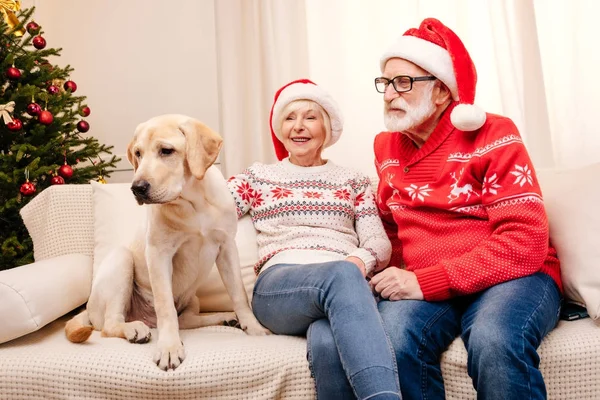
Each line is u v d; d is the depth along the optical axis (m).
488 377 1.09
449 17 2.44
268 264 1.55
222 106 2.91
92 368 1.23
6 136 2.34
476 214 1.40
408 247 1.50
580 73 2.18
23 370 1.25
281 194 1.67
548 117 2.29
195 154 1.34
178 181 1.35
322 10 2.66
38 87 2.40
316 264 1.33
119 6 3.11
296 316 1.32
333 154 2.65
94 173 2.61
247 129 2.92
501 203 1.33
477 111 1.37
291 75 2.81
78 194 1.85
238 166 2.89
